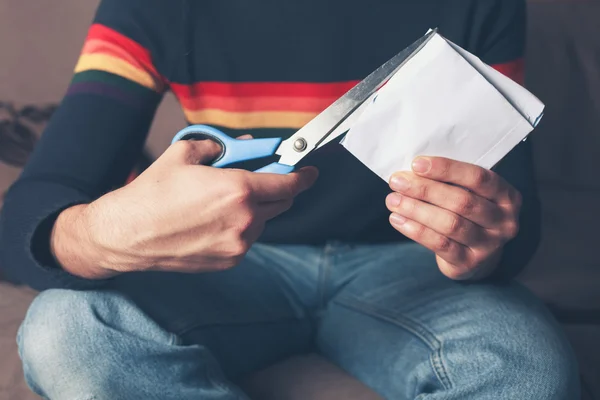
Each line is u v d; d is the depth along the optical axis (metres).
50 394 0.78
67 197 0.88
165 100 1.43
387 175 0.78
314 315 1.10
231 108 1.07
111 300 0.85
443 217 0.78
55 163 0.93
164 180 0.76
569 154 1.56
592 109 1.56
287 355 1.06
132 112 1.00
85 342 0.79
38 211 0.86
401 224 0.80
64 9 1.41
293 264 1.09
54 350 0.79
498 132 0.75
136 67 1.02
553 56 1.58
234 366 0.97
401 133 0.76
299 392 0.96
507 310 0.91
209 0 1.04
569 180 1.56
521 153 1.04
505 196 0.81
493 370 0.81
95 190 0.94
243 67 1.05
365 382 0.98
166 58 1.04
